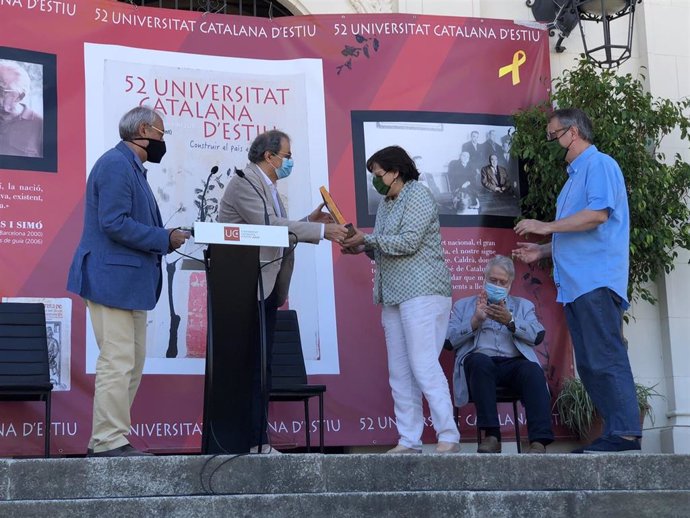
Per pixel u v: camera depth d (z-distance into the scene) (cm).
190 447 646
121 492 427
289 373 639
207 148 683
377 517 427
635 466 473
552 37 764
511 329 620
